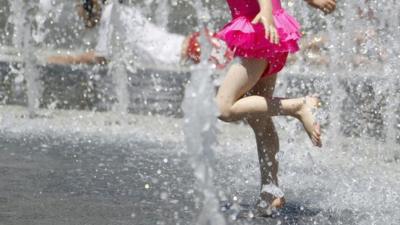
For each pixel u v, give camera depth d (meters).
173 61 17.16
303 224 7.93
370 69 13.59
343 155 12.27
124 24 16.94
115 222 7.64
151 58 17.03
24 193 8.77
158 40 17.03
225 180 9.91
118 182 9.57
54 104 16.30
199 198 8.60
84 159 11.22
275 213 8.35
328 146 12.97
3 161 10.77
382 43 13.45
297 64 14.66
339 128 13.66
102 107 16.31
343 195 9.27
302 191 9.48
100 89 16.34
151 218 7.82
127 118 15.64
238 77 8.18
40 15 17.34
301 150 12.57
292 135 13.75
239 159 11.61
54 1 17.42
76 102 16.31
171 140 13.48
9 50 18.20
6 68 16.33
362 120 13.56
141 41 16.97
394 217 8.30
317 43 14.50
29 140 12.82
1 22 19.78
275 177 8.48
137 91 16.23
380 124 13.38
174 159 11.48
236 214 8.22
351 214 8.38
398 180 10.34
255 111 8.16
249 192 9.23
